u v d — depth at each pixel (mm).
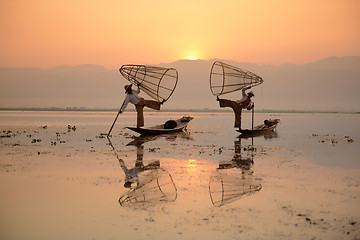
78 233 6750
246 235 6672
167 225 7156
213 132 28297
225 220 7434
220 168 12922
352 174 11891
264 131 28391
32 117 58562
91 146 18969
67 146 18922
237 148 18391
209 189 9875
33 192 9500
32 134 25766
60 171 12242
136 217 7605
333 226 7090
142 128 23625
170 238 6531
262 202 8680
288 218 7543
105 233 6750
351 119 62875
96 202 8641
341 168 12953
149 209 8141
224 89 22031
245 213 7863
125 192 9570
